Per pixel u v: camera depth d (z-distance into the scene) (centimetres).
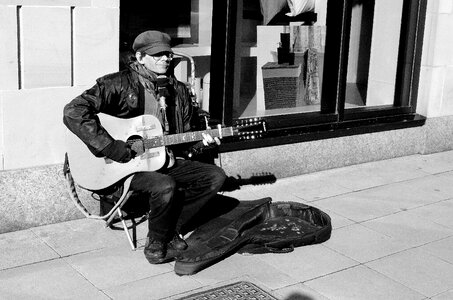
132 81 488
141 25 622
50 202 536
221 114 649
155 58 486
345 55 713
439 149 814
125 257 496
